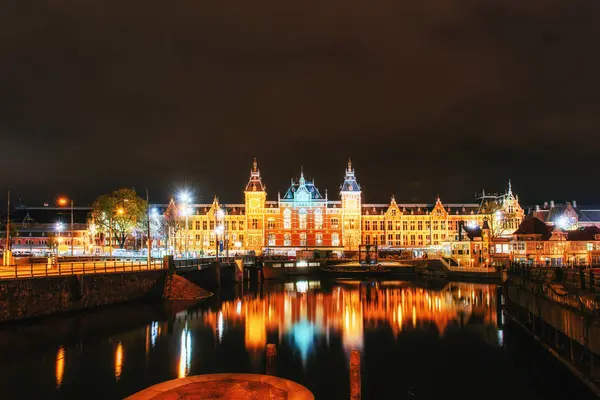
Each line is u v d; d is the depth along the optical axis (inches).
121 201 4798.2
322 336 1916.8
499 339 1860.2
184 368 1462.8
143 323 2081.7
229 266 3934.5
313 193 6402.6
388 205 6520.7
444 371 1469.0
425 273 4904.0
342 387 1337.4
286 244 6200.8
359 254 5310.0
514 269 2207.2
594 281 1273.4
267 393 838.5
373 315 2395.4
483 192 6904.5
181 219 6205.7
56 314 2089.1
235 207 6363.2
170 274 2878.9
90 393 1241.4
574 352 1341.0
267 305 2738.7
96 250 5457.7
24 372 1391.5
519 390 1304.1
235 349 1692.9
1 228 6333.7
